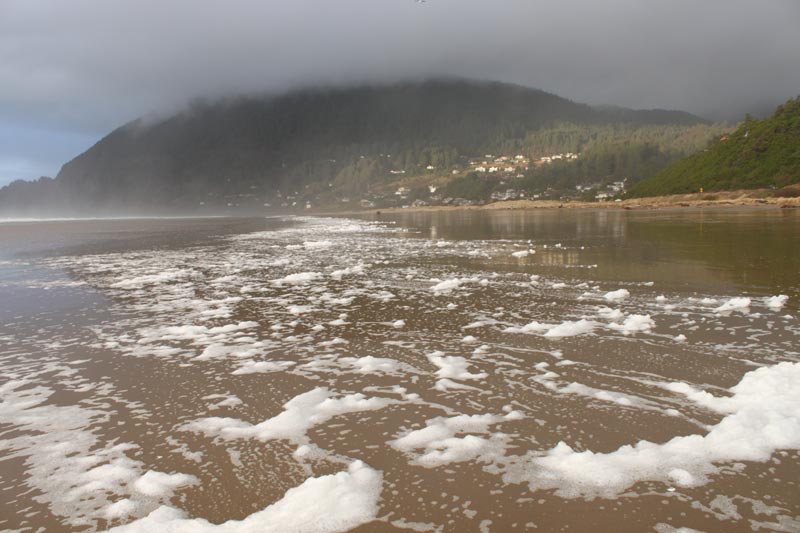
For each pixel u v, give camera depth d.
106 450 4.55
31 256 24.22
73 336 8.66
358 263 18.50
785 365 5.94
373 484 3.82
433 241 28.80
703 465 4.00
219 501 3.69
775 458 4.07
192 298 12.09
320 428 4.86
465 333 8.25
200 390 5.98
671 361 6.54
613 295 10.83
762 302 9.84
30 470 4.24
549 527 3.28
